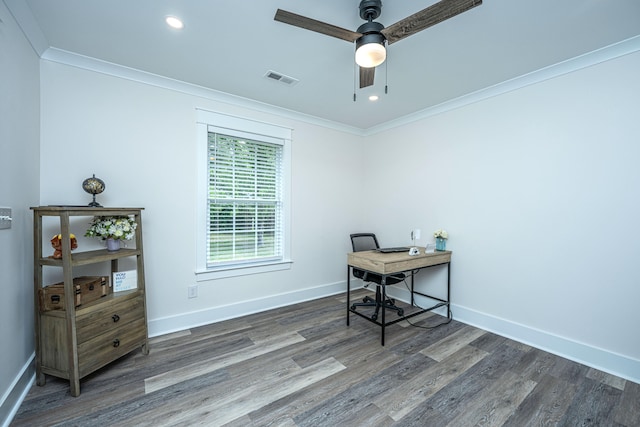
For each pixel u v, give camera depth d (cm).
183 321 272
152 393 177
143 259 227
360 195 416
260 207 327
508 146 260
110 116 234
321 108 327
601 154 208
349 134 401
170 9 165
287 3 162
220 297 294
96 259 190
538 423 156
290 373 201
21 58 175
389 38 166
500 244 266
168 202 263
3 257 154
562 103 227
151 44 202
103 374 196
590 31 183
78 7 163
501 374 201
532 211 244
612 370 202
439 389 184
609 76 204
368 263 263
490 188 273
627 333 197
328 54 214
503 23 176
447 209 311
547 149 235
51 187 211
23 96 178
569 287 224
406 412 163
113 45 203
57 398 170
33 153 194
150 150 253
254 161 320
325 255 379
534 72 237
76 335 173
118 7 163
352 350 234
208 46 204
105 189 233
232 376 196
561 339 227
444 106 310
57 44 202
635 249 195
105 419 154
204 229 283
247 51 211
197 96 276
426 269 333
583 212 217
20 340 172
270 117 325
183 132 270
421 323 291
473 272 287
